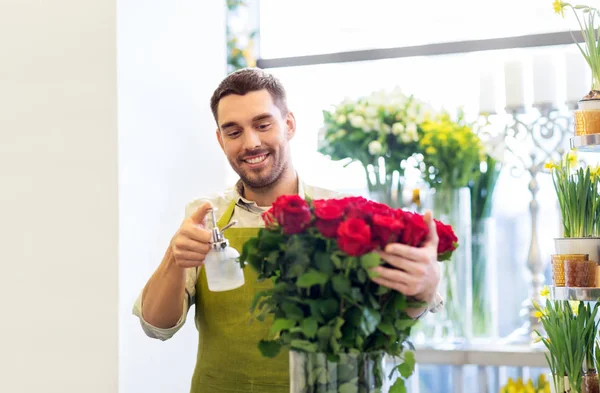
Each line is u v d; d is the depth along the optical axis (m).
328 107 3.76
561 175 2.72
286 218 1.44
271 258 1.51
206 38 3.60
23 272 3.08
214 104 2.31
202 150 3.54
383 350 1.48
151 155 3.17
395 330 1.50
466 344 3.50
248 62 3.87
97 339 2.98
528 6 3.53
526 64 3.52
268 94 2.26
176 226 3.34
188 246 1.79
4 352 3.10
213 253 1.75
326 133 3.64
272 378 2.26
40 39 3.08
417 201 3.54
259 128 2.25
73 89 3.04
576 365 2.61
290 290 1.49
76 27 3.03
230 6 3.91
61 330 3.03
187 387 3.39
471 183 3.50
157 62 3.22
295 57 3.80
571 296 2.55
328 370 1.44
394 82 3.69
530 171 3.48
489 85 3.54
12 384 3.10
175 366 3.30
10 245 3.10
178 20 3.37
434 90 3.64
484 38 3.58
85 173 3.01
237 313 2.32
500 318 3.49
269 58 3.86
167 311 2.19
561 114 3.47
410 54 3.65
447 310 3.51
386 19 3.71
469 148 3.47
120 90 2.99
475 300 3.49
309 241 1.46
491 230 3.49
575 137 2.64
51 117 3.06
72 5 3.04
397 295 1.49
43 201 3.06
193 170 3.47
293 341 1.44
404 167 3.56
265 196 2.39
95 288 2.99
